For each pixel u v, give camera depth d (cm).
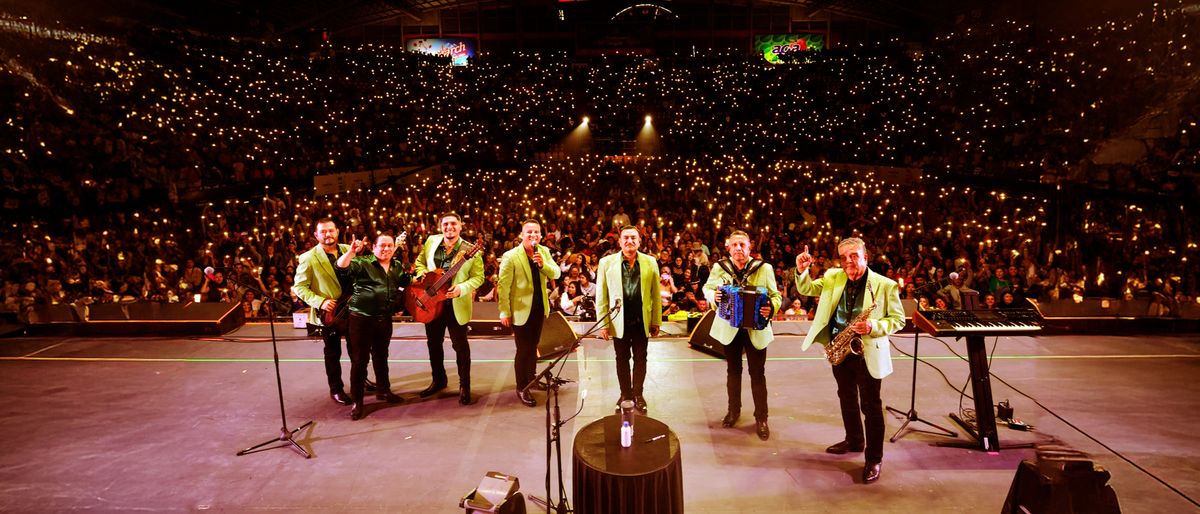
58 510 388
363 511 387
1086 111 1500
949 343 734
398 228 1276
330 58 2198
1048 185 1298
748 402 564
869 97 2109
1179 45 1432
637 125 2233
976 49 2008
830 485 415
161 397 576
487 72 2430
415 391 593
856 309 435
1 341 748
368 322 523
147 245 1088
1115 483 416
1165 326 772
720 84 2320
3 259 985
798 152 2005
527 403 554
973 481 419
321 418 529
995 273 971
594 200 1628
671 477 304
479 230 1245
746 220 1265
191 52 1767
